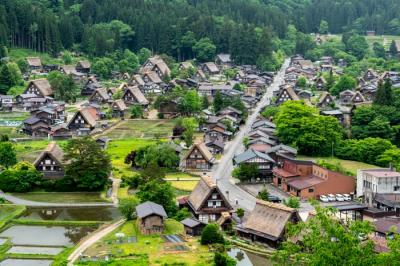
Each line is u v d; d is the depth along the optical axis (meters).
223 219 86.88
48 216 94.81
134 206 91.12
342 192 105.38
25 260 75.56
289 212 79.00
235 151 136.88
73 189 109.00
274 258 55.62
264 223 81.12
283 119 136.88
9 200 102.94
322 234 51.12
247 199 102.25
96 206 100.06
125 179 111.69
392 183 98.12
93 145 109.88
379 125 140.62
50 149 113.75
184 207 94.44
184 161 122.56
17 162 120.06
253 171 113.75
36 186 109.56
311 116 138.50
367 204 96.25
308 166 110.44
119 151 135.38
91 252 76.62
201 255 75.25
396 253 46.75
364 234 51.62
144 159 121.25
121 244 79.56
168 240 81.19
